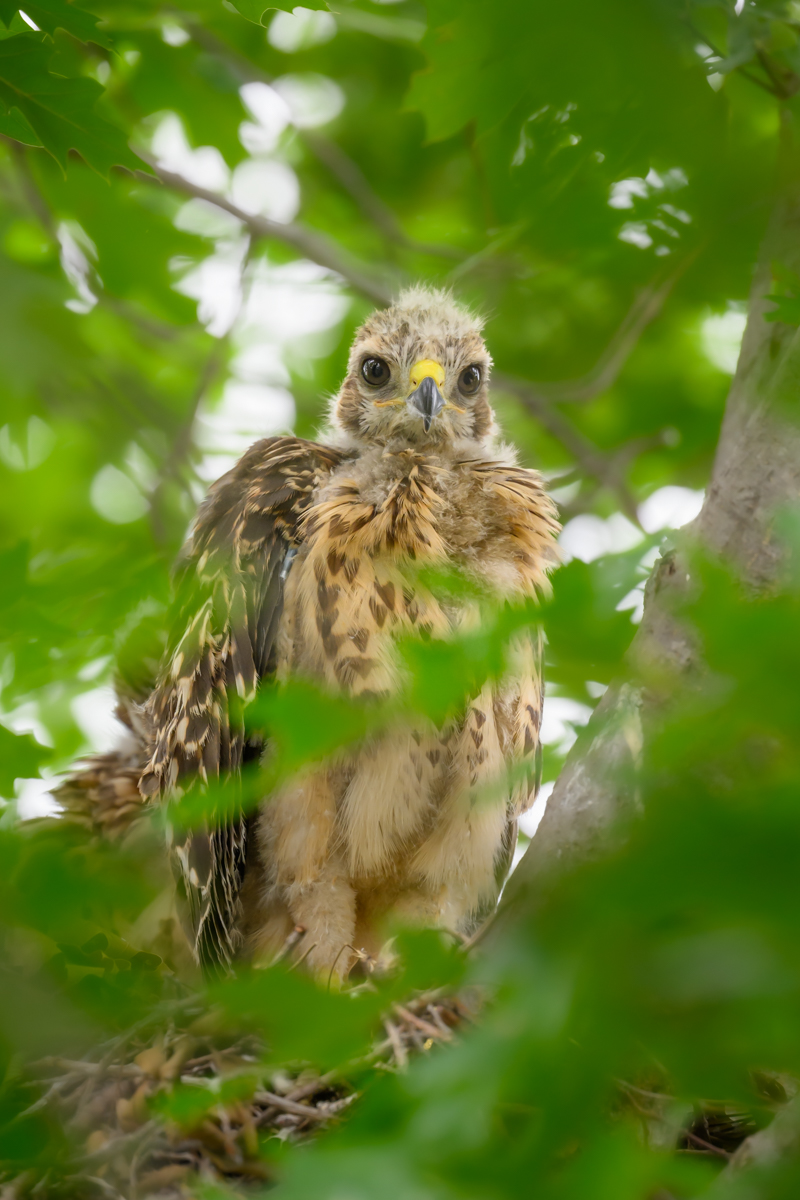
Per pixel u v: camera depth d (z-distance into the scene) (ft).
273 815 30.48
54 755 25.07
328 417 39.99
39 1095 23.70
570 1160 15.39
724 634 12.71
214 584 32.30
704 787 12.84
